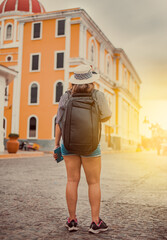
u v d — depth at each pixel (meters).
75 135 2.86
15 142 17.92
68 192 3.13
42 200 4.70
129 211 4.08
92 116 2.89
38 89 32.56
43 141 31.75
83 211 4.01
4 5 40.75
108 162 15.12
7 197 4.87
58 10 32.03
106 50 40.34
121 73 44.34
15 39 39.19
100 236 2.93
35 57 33.22
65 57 31.67
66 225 3.17
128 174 9.23
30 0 41.69
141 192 5.75
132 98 53.72
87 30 32.94
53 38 32.47
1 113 20.61
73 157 3.11
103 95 3.06
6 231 3.04
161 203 4.70
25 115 32.84
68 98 3.07
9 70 20.08
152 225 3.39
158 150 29.12
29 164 11.95
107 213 3.94
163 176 8.88
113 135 41.88
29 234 2.95
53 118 31.69
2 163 11.92
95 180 3.12
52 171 9.41
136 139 62.09
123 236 2.95
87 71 3.03
